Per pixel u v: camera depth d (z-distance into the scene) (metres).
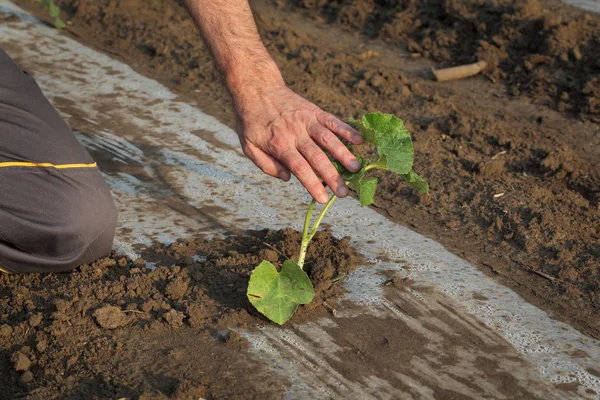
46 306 1.77
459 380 1.66
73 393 1.62
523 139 2.28
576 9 2.76
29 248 1.80
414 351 1.71
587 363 1.70
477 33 2.72
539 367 1.69
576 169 2.16
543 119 2.37
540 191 2.08
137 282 1.81
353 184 1.71
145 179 2.14
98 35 2.85
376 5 3.04
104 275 1.84
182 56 2.67
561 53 2.53
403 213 2.04
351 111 2.39
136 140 2.28
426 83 2.56
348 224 2.00
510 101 2.47
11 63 1.87
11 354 1.69
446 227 1.99
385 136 1.71
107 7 3.02
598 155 2.23
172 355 1.68
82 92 2.49
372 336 1.74
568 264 1.89
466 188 2.11
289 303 1.72
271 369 1.67
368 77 2.54
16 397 1.63
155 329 1.73
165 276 1.83
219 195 2.09
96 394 1.62
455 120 2.35
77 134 2.30
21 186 1.78
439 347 1.72
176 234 1.97
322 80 2.56
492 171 2.14
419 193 2.08
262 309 1.71
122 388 1.63
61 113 2.39
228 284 1.81
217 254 1.88
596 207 2.03
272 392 1.64
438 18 2.86
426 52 2.70
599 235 1.96
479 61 2.61
